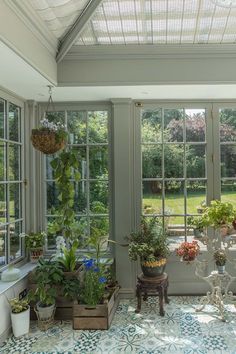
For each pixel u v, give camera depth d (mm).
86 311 2520
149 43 2607
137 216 3221
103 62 2693
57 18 2178
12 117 2979
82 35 2506
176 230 3229
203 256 3199
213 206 2783
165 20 2346
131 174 3217
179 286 3191
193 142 3236
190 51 2650
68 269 2783
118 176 3150
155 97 3119
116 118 3148
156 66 2682
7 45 1800
